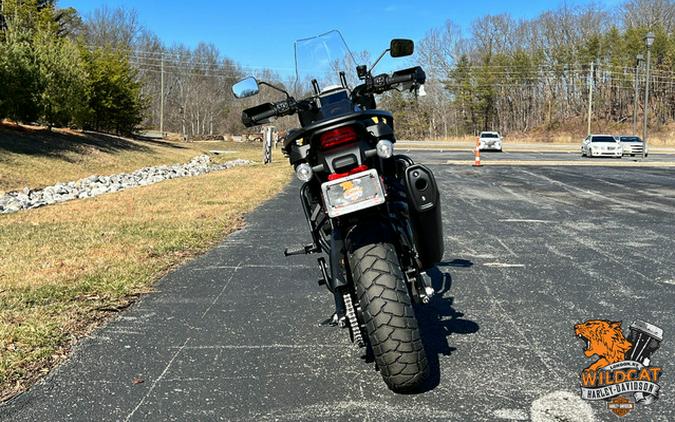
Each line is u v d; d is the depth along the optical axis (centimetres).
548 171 2069
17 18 3064
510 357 362
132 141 3769
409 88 379
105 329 425
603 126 8206
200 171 2475
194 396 316
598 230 842
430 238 340
